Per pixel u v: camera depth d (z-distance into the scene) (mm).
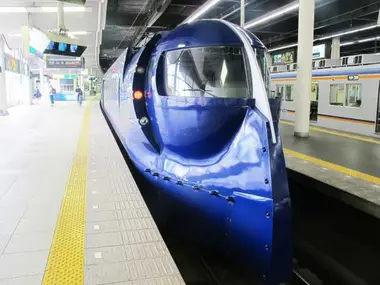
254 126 3166
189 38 3906
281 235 3016
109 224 3285
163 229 4312
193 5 16766
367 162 6820
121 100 6297
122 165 5758
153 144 4352
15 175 5176
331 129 12359
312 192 5695
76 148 7434
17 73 24922
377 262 4324
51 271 2473
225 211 3338
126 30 24859
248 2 15539
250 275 3707
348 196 4859
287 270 3129
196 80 3775
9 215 3564
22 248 2824
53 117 15109
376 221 4375
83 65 23438
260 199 3045
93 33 18141
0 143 8062
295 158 7215
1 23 13719
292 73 15055
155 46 4453
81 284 2309
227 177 3318
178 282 2328
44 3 11367
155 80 4164
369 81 11195
